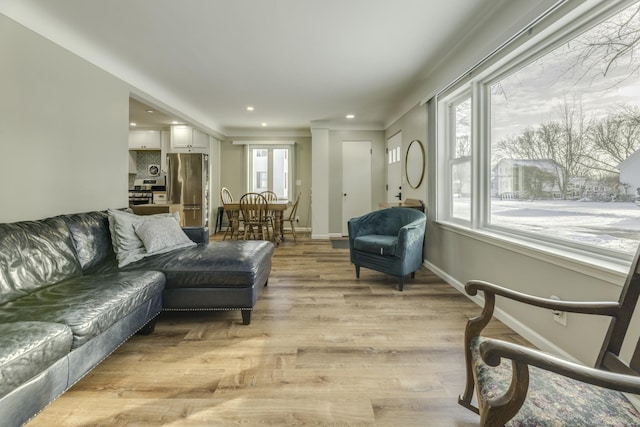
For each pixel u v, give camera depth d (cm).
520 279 191
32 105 215
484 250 233
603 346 94
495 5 204
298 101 435
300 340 186
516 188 211
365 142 587
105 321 140
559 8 156
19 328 112
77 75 252
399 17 221
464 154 285
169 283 203
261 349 175
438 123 319
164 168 585
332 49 273
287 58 292
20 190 207
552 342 166
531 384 85
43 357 107
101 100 279
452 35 246
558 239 172
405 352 172
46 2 205
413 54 282
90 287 160
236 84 363
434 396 135
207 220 562
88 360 133
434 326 205
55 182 233
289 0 202
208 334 194
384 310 232
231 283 204
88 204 265
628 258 134
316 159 566
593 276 140
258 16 221
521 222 206
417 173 380
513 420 73
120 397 134
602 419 72
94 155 271
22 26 206
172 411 125
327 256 423
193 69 318
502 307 211
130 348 176
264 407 128
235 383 144
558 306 99
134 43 262
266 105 455
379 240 293
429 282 302
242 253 227
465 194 281
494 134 235
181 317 221
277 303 247
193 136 566
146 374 151
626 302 92
